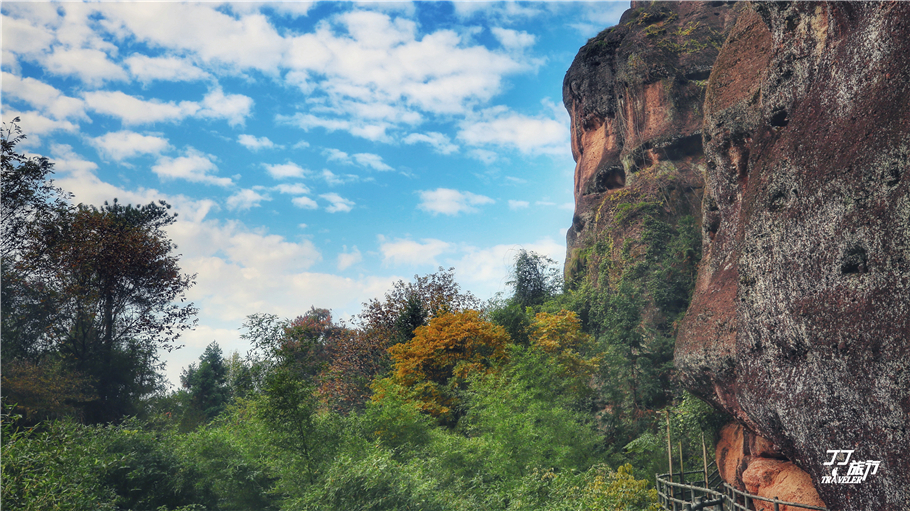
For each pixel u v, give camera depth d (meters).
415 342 26.30
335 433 14.29
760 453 12.72
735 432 14.41
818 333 8.32
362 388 31.69
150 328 25.55
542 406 18.72
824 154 8.54
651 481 17.16
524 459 15.88
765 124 11.45
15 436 9.80
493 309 34.09
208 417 38.62
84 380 21.02
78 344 23.39
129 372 23.84
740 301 10.57
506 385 21.09
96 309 23.88
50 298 22.48
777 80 11.05
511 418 16.95
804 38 10.28
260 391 14.18
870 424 7.33
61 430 11.83
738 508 11.35
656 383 21.61
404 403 19.84
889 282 7.08
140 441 13.29
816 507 9.41
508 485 14.80
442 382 25.56
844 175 7.96
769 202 9.76
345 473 11.15
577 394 22.69
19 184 20.25
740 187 13.19
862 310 7.48
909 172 6.93
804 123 9.45
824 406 8.23
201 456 13.82
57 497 9.16
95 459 11.13
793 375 9.01
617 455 18.97
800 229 8.85
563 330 25.27
